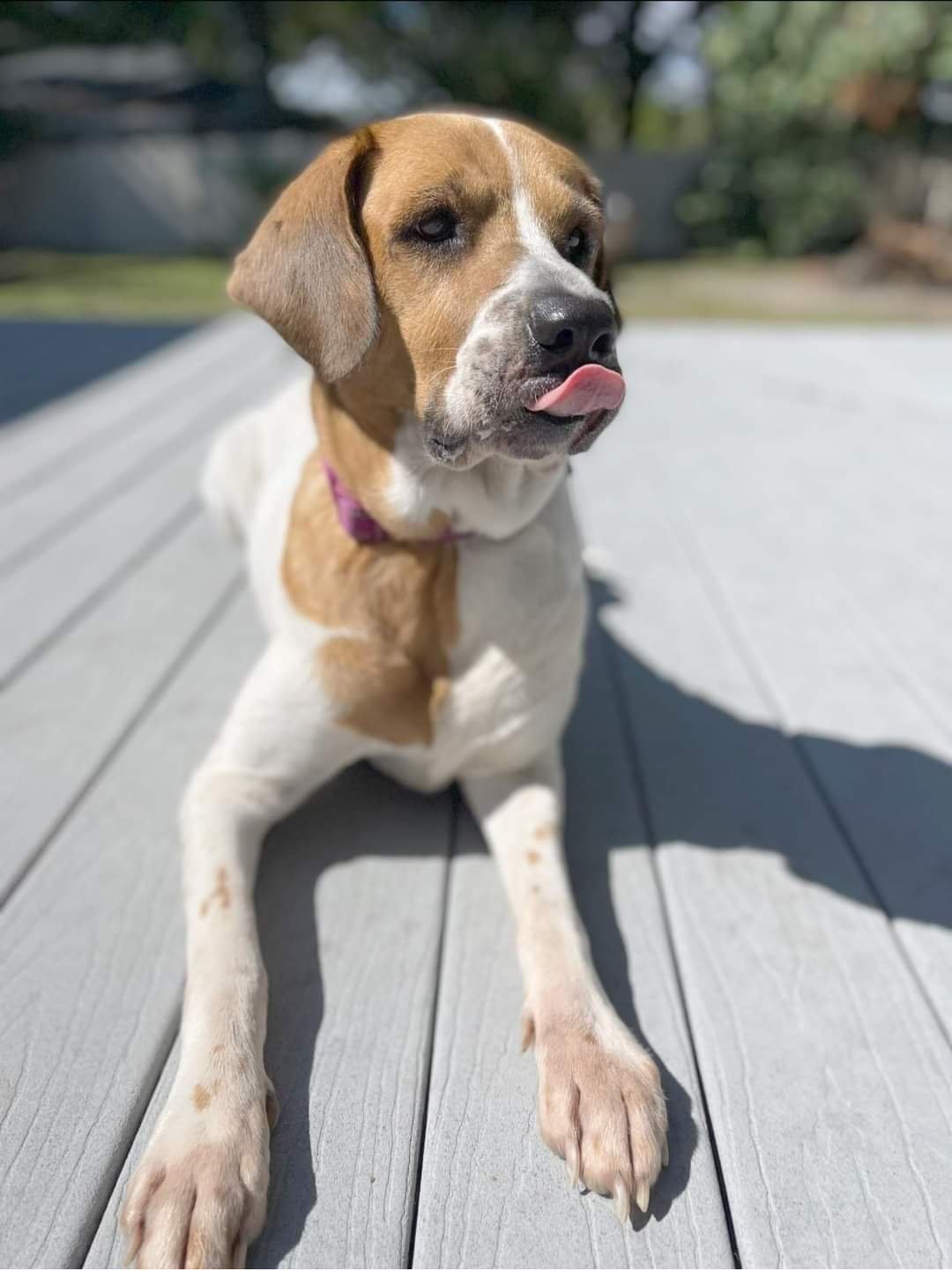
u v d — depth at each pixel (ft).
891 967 1.83
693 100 24.00
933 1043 1.67
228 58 23.30
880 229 15.06
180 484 4.45
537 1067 1.56
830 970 1.82
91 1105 1.51
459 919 1.91
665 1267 1.31
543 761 2.15
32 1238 1.32
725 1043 1.66
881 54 12.38
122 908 1.90
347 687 1.92
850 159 16.49
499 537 1.93
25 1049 1.60
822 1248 1.35
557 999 1.61
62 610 3.16
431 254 1.79
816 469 4.97
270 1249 1.32
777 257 17.72
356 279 1.77
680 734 2.58
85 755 2.38
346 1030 1.65
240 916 1.74
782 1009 1.73
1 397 6.23
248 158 18.52
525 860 1.91
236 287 1.89
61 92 22.97
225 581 3.41
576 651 2.08
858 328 10.49
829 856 2.13
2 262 16.70
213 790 1.96
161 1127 1.40
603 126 25.32
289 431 2.80
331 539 1.93
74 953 1.80
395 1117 1.51
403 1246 1.33
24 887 1.95
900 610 3.31
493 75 21.22
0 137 17.42
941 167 15.16
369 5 20.88
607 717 2.65
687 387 7.06
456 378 1.74
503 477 1.85
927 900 2.01
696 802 2.31
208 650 2.91
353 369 1.77
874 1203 1.41
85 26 21.75
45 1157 1.43
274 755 1.98
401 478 1.83
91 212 18.70
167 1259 1.25
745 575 3.60
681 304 13.50
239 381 6.54
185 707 2.60
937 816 2.27
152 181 18.58
